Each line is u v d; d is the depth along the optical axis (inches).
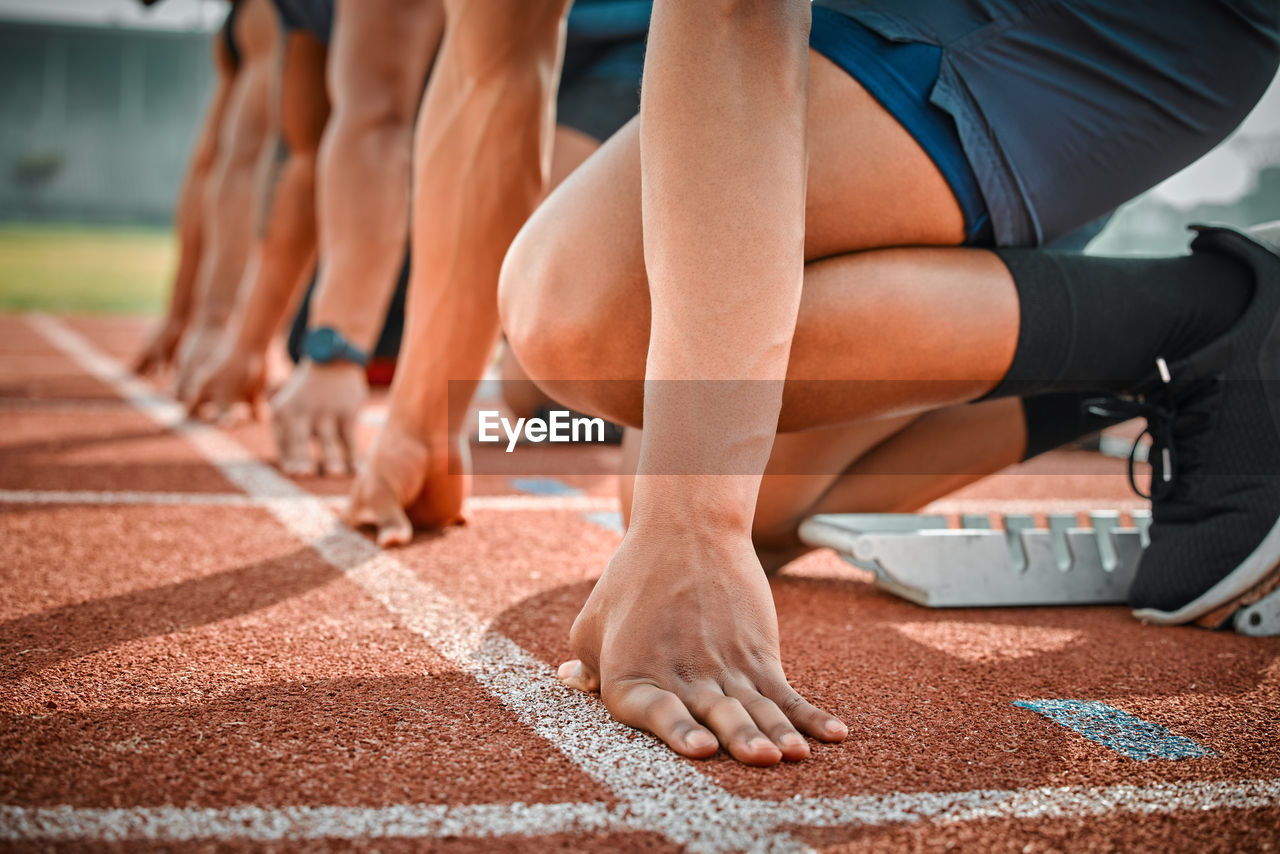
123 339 381.4
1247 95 69.5
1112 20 63.2
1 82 1765.5
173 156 1775.3
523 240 69.9
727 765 47.6
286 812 42.1
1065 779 47.9
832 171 63.4
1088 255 74.5
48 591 75.9
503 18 85.0
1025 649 69.7
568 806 43.2
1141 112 66.6
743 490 52.5
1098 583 82.8
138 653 62.3
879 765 48.4
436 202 90.3
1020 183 66.5
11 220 1641.2
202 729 50.6
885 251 66.8
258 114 205.3
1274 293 71.8
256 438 162.7
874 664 65.1
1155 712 57.9
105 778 44.9
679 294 51.5
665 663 51.4
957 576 80.2
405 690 57.2
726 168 50.8
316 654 63.4
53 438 156.9
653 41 53.4
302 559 88.7
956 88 63.4
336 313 130.0
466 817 42.1
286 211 166.4
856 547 79.0
